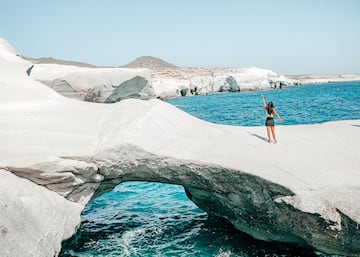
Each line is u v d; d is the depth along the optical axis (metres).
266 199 8.24
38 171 7.80
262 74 123.00
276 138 11.50
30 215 6.97
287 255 8.62
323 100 52.28
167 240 9.71
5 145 8.35
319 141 11.25
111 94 34.53
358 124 13.62
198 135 10.59
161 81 95.56
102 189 9.82
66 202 8.36
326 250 7.73
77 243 9.55
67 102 12.41
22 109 10.97
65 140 9.08
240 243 9.36
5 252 5.84
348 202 7.22
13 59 20.80
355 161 9.17
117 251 9.09
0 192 6.70
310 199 7.43
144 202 12.77
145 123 10.04
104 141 9.14
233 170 8.49
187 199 12.93
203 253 8.86
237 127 12.95
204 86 100.69
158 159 9.05
